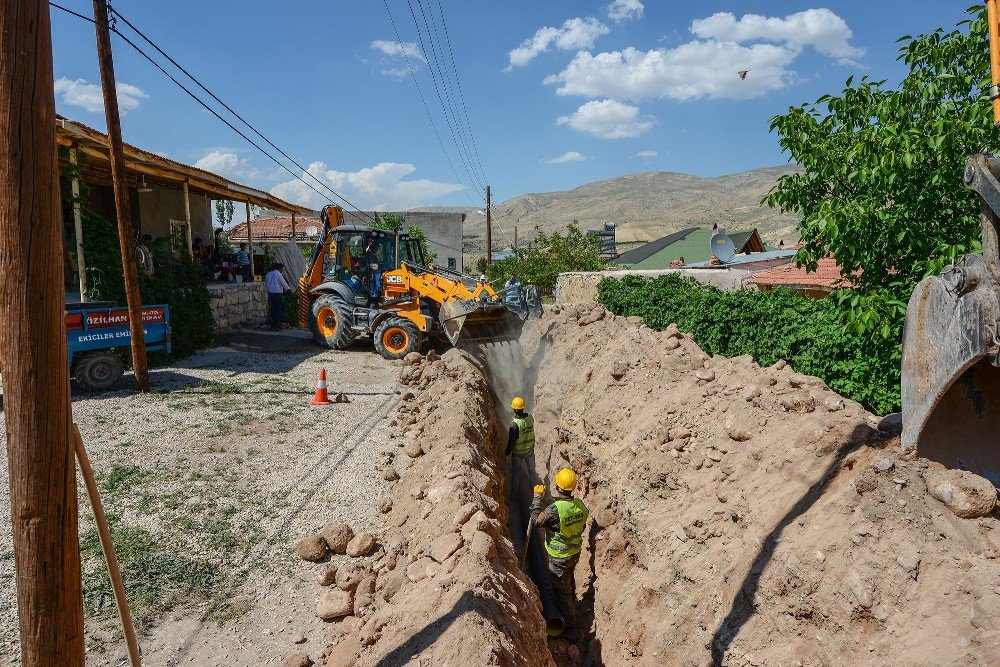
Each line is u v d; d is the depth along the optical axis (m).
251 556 6.11
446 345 17.27
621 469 8.48
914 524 4.64
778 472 6.25
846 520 5.03
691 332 10.66
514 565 5.83
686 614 6.02
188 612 5.25
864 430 5.78
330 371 13.77
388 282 15.76
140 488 7.30
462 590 4.79
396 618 4.92
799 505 5.64
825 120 7.41
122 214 10.30
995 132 5.93
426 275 15.50
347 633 5.05
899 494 4.80
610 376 10.41
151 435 8.91
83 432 8.84
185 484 7.47
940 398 4.38
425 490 7.05
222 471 7.89
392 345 15.43
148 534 6.32
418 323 15.36
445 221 40.38
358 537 6.23
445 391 10.72
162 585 5.55
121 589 3.51
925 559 4.47
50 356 2.92
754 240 29.77
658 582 6.58
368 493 7.54
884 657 4.29
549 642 7.34
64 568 3.05
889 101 6.81
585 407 10.72
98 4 9.45
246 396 11.13
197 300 15.73
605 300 17.19
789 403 6.83
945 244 6.16
